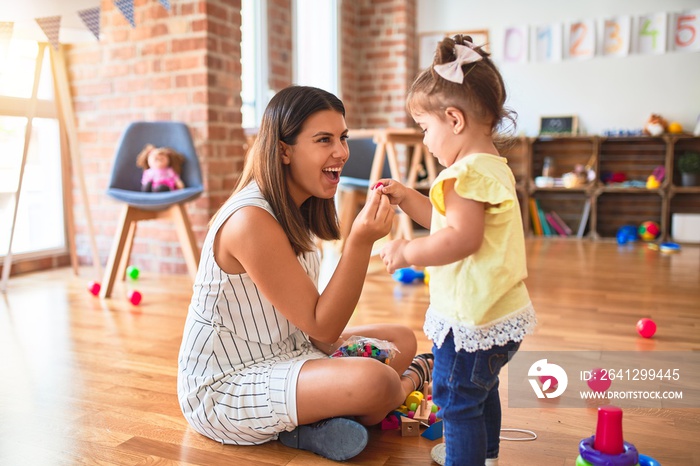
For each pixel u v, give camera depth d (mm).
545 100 5453
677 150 5254
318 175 1391
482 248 1134
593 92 5336
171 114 3520
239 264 1398
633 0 5188
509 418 1604
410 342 1699
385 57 5621
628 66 5238
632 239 5105
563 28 5355
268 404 1378
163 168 3178
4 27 2643
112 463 1363
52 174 3818
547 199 5617
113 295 3033
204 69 3410
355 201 4070
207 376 1444
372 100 5711
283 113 1368
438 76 1153
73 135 3297
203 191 3301
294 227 1397
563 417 1613
